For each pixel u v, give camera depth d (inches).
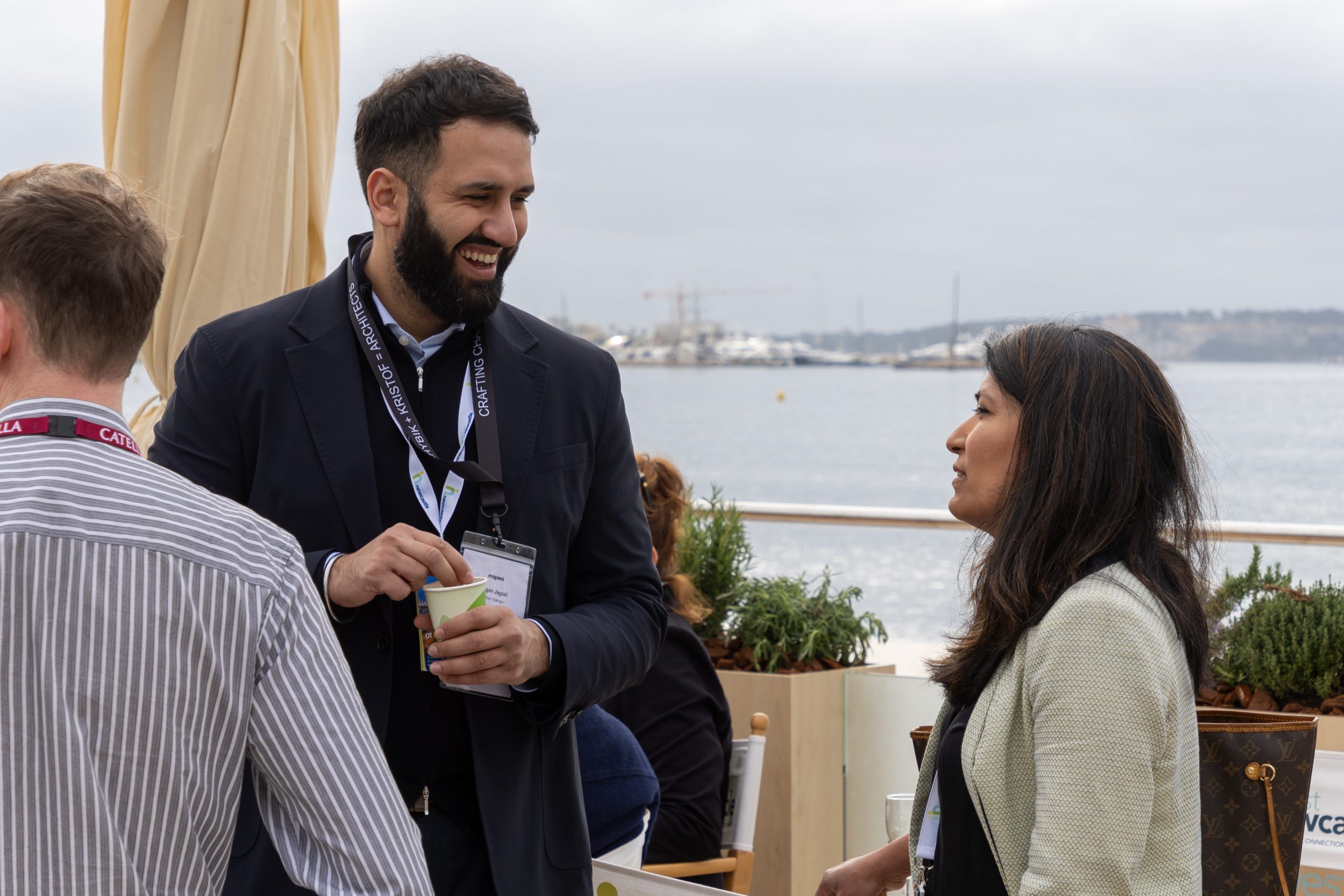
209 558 40.3
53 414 40.4
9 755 36.7
